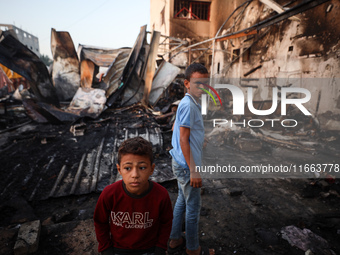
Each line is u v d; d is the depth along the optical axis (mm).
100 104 8180
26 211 2729
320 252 2039
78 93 8648
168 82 10281
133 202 1192
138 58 9836
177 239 2039
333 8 5613
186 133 1577
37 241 2135
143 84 9969
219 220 2570
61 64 9820
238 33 8836
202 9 15250
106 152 4754
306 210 2752
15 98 10852
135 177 1078
